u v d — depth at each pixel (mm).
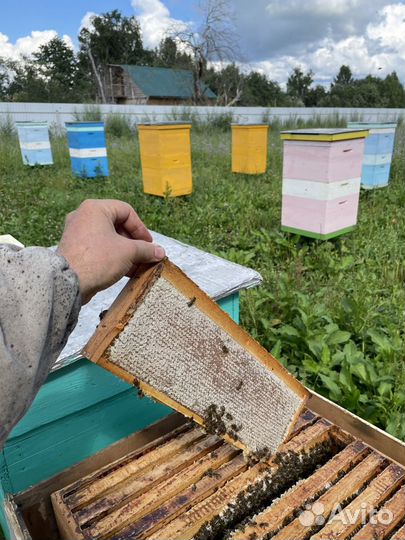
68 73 42688
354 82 46938
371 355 2568
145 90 34562
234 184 7492
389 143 6539
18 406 476
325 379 2053
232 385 985
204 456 1134
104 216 684
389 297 3186
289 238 4449
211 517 987
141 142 6098
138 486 1035
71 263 592
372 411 1938
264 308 2965
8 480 1213
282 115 21953
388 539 927
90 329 1265
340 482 1033
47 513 1100
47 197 6465
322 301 3105
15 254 501
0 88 39094
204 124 18500
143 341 815
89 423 1310
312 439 1182
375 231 4754
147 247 736
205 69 24484
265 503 1079
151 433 1269
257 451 1087
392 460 1092
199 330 893
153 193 6211
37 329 484
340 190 4051
